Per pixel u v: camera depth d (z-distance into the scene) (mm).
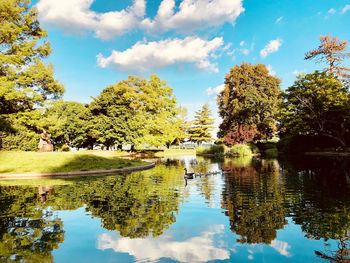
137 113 52438
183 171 20203
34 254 4598
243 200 9000
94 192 10922
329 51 43500
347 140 38219
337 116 35312
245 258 4391
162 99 59844
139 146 50531
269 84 56938
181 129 83250
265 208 7812
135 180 14875
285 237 5379
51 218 6980
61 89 29750
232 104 57594
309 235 5473
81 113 48281
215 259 4348
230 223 6418
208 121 84562
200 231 5840
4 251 4727
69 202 8961
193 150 70500
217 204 8461
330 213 7070
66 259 4379
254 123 55562
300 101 38531
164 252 4672
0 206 8430
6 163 19422
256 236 5480
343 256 4434
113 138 47281
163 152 62156
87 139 51688
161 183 13523
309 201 8586
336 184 11852
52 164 20156
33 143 27719
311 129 39188
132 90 50656
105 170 19484
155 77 60344
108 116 46906
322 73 36688
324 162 24203
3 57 25016
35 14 29328
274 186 11797
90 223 6504
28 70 27312
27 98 27172
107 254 4594
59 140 51438
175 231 5855
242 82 58688
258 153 46969
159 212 7547
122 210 7785
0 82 24812
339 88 35406
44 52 29922
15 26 25797
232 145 47656
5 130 25578
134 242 5195
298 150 42500
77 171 18703
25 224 6465
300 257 4410
